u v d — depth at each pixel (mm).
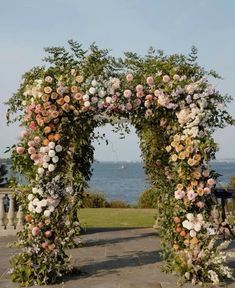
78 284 5465
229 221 8484
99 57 5949
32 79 6211
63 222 5863
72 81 5758
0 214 9102
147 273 6000
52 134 5754
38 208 5645
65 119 5766
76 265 6488
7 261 6668
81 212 13664
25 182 5859
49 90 5645
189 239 5766
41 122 5652
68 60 6020
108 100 5809
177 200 5859
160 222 6754
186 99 5820
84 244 8156
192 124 5754
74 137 5961
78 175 7582
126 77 5902
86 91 5777
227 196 8383
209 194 5848
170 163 6383
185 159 5805
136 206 16500
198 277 5516
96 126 6750
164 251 6199
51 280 5539
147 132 7363
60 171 5836
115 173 121062
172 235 5922
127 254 7273
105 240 8594
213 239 5648
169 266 5926
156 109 5961
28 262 5574
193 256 5629
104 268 6301
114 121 6242
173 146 5891
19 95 6918
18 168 5797
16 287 5332
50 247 5656
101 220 11859
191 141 5750
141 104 5988
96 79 5840
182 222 5773
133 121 6090
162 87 5922
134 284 5449
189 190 5770
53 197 5715
